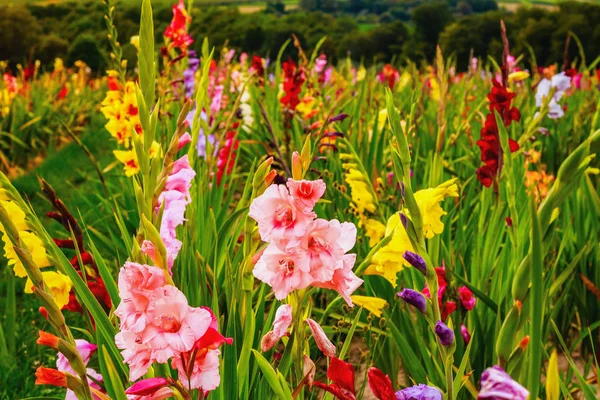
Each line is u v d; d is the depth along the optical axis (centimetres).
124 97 368
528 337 121
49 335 127
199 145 394
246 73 842
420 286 240
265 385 184
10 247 174
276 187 134
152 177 150
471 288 247
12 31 3058
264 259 139
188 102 150
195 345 125
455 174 384
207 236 275
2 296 433
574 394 270
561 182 118
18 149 938
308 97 548
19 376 306
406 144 133
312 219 133
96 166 375
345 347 170
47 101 1141
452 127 500
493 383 93
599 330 319
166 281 126
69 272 171
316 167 447
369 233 265
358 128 449
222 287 247
